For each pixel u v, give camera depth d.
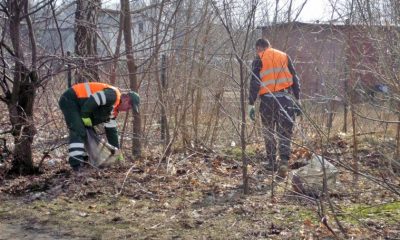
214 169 7.65
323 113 7.26
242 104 6.33
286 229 5.16
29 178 7.05
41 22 7.35
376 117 7.06
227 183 6.93
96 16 8.14
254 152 8.50
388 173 5.56
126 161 7.93
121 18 7.86
